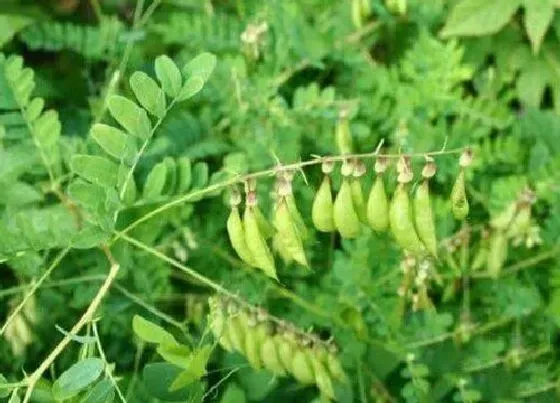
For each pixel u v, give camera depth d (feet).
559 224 2.37
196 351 1.90
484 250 2.28
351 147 2.34
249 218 1.87
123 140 1.95
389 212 1.86
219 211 2.41
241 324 2.02
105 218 1.99
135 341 2.27
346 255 2.42
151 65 2.61
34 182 2.39
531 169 2.44
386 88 2.48
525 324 2.39
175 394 1.96
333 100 2.42
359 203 1.87
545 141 2.50
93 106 2.50
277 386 2.30
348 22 2.60
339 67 2.62
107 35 2.59
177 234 2.34
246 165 2.32
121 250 2.19
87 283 2.34
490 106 2.47
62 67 2.78
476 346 2.33
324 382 2.03
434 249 1.87
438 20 2.61
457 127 2.45
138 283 2.32
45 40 2.60
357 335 2.30
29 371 2.35
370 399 2.33
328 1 2.64
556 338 2.41
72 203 2.21
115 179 1.97
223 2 2.73
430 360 2.36
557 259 2.38
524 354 2.34
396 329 2.31
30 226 2.01
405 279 2.25
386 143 2.51
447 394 2.36
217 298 2.04
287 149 2.38
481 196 2.43
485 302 2.39
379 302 2.31
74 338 1.88
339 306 2.31
